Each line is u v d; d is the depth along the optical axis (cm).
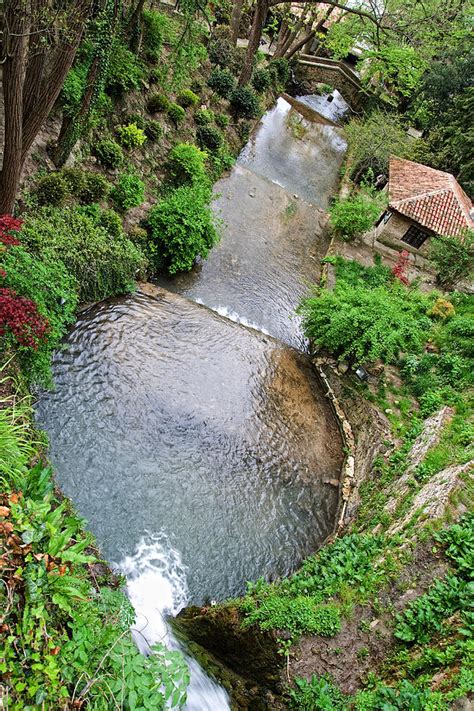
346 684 636
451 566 721
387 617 688
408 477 946
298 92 3297
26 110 866
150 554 798
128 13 1538
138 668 378
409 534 772
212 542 864
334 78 3300
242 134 2295
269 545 911
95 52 1055
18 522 372
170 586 779
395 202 1938
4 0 730
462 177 2406
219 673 698
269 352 1317
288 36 2880
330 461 1137
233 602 726
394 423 1162
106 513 812
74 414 912
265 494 988
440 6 1964
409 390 1295
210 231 1420
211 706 629
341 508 1029
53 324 821
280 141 2583
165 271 1416
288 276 1691
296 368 1330
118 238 1209
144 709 355
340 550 832
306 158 2544
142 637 662
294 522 973
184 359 1139
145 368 1066
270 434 1104
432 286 1886
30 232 971
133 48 1543
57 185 1073
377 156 2364
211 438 1017
